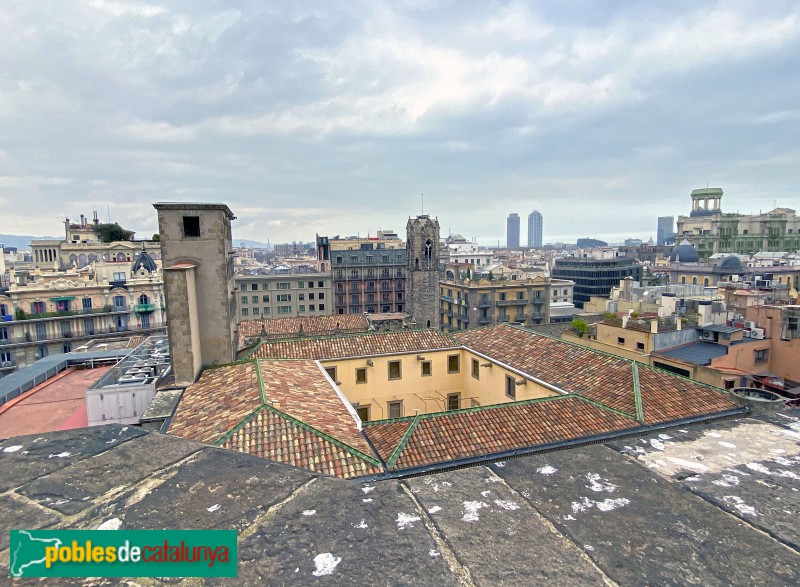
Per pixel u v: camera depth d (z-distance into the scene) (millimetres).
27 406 27984
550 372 29844
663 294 75438
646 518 3660
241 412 21484
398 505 3762
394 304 125562
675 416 23359
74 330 70125
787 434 5324
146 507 3678
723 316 48344
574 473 4324
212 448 4664
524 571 3080
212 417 22000
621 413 23562
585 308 81625
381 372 36281
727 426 5551
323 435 19922
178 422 22484
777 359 42188
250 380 25516
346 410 24562
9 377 31438
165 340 39125
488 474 4281
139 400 26312
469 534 3428
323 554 3191
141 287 74312
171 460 4441
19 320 66062
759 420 5766
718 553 3287
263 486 4008
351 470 18391
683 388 25531
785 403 25234
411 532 3432
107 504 3711
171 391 26531
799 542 3408
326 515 3607
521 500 3881
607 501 3877
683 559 3227
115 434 4988
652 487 4098
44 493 3850
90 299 72000
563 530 3514
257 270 139125
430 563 3119
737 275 108375
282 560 3141
